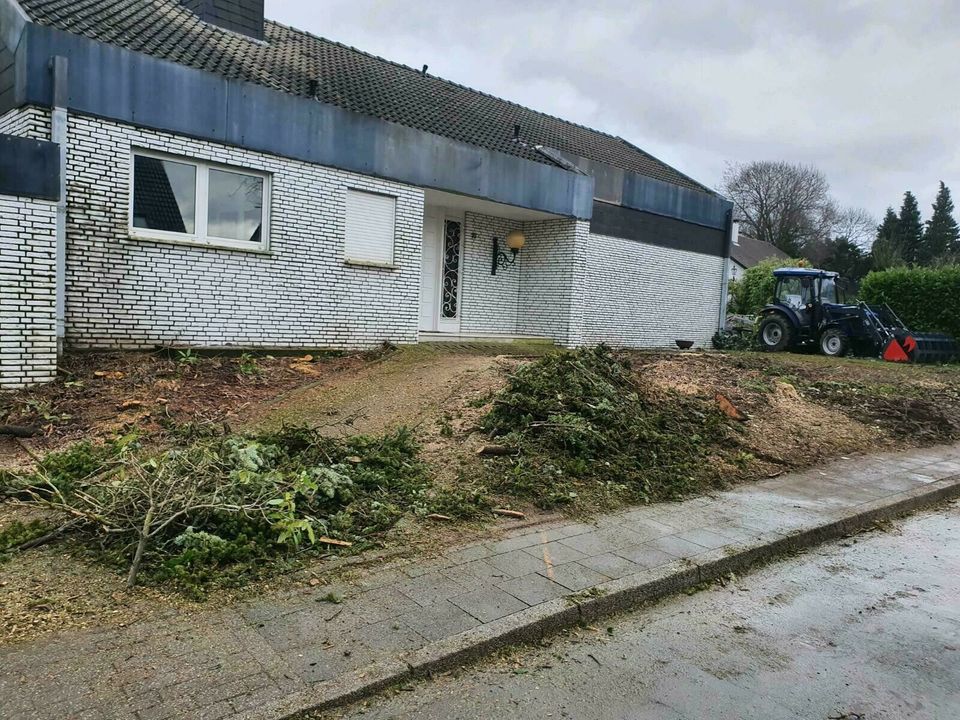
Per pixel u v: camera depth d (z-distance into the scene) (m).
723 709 3.22
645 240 17.61
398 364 10.56
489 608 3.92
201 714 2.84
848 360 16.78
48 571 4.01
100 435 6.85
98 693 2.93
